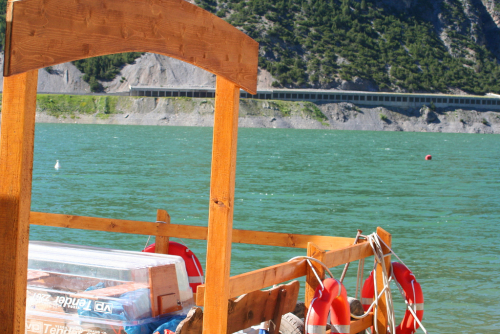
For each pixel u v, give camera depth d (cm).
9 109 303
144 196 3120
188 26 332
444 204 3300
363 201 3306
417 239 2189
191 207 2775
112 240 1817
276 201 3155
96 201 2889
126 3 298
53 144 7988
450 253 1930
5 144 305
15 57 260
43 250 502
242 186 3838
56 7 272
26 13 262
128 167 4934
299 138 12875
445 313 1262
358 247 559
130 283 458
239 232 640
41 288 472
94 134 11488
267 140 11488
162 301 471
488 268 1706
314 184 4131
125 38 301
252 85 385
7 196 306
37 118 18638
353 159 7125
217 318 383
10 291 307
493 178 5069
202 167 5153
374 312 569
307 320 465
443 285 1497
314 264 490
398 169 5838
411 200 3428
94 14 287
